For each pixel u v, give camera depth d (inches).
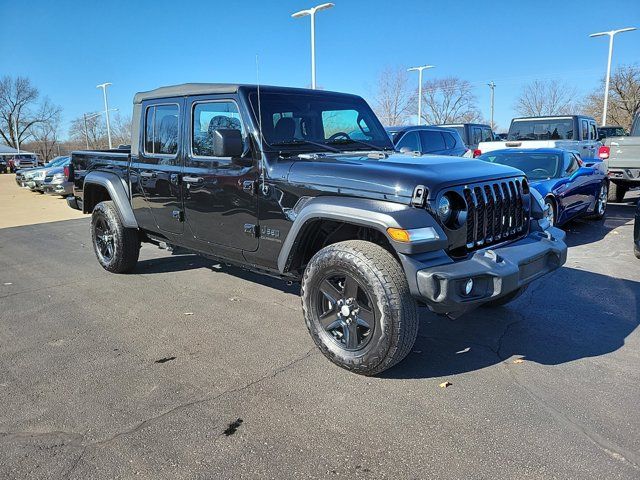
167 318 181.9
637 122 471.8
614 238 318.7
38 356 150.7
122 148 272.7
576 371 138.3
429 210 126.6
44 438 109.0
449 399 124.1
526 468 98.2
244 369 141.1
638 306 189.0
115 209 229.5
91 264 266.7
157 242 219.3
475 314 183.2
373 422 114.5
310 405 121.8
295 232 145.3
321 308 142.6
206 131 174.2
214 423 114.3
